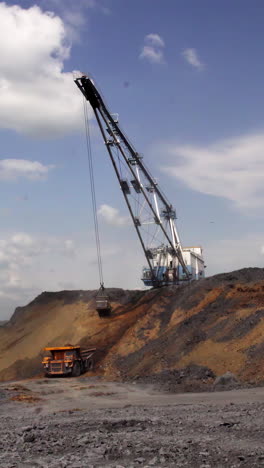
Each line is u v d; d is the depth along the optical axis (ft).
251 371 139.44
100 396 122.21
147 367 166.50
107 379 162.71
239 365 146.10
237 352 153.99
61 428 59.47
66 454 42.55
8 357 225.76
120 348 194.80
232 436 48.29
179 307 208.33
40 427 60.90
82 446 45.47
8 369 203.10
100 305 229.25
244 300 189.26
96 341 210.18
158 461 37.52
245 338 160.35
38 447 46.06
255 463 35.47
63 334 230.27
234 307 186.80
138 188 214.69
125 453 41.06
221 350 159.74
